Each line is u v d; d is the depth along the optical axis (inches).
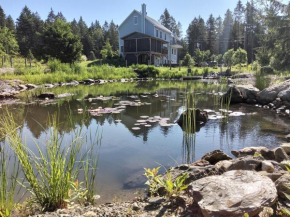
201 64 1312.7
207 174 87.8
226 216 53.7
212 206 56.4
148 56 1127.6
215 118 219.6
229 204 56.2
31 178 79.6
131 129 185.8
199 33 2018.9
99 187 98.5
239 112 247.6
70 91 445.7
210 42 1975.9
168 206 68.8
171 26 2304.4
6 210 69.9
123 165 120.3
